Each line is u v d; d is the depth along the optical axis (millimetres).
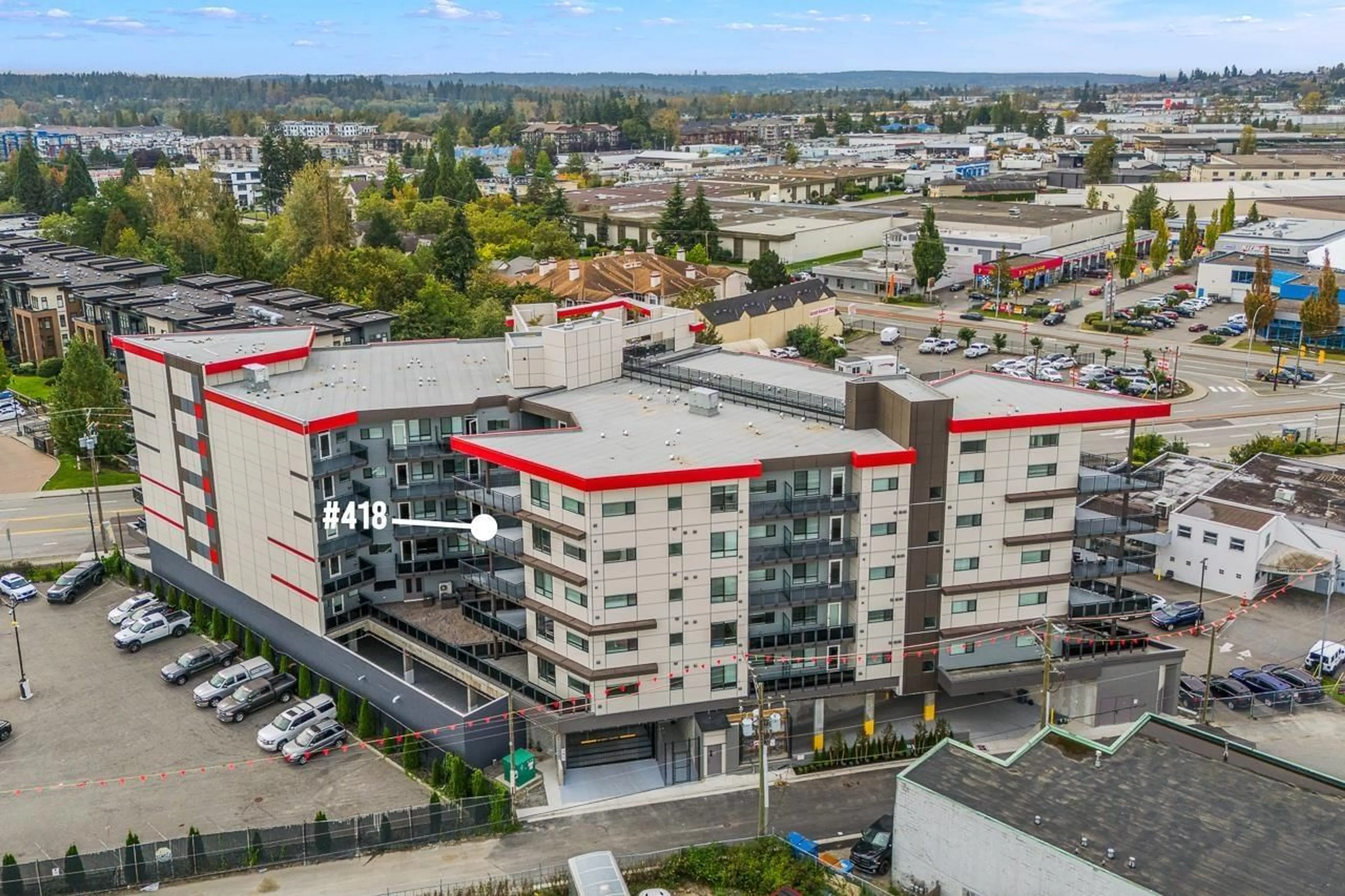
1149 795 76562
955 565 94625
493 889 79500
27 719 102062
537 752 95938
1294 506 129750
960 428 91188
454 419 106438
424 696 94062
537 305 136250
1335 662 107312
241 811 89250
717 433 96562
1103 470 101000
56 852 84625
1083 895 69688
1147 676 99375
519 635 95375
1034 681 95750
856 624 94188
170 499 120875
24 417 184750
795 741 97250
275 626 110125
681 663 90688
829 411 99875
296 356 117250
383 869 82562
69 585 124562
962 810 74812
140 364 118688
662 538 87625
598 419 101125
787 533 92750
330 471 100750
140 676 109250
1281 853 70562
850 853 82750
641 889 80000
